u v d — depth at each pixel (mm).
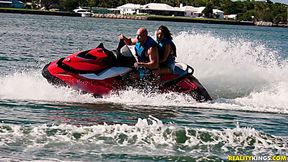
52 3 144875
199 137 8547
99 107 11375
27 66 17859
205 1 178875
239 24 158375
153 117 10023
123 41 12875
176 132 8609
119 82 12398
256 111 12141
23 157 7336
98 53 12453
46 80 13656
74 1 146375
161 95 12492
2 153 7438
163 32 12445
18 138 8086
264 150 8219
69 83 12234
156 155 7742
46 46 29000
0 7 136125
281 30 123688
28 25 59469
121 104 11852
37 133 8344
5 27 50156
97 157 7527
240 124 10516
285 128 10320
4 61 19031
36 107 10992
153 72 12391
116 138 8328
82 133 8422
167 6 160000
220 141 8500
